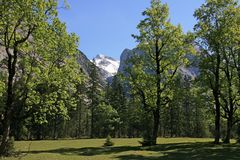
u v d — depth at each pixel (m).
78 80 26.48
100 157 31.73
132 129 105.81
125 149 40.59
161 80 45.25
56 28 23.12
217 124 43.81
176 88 44.31
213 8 41.72
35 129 80.06
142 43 45.44
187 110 100.50
